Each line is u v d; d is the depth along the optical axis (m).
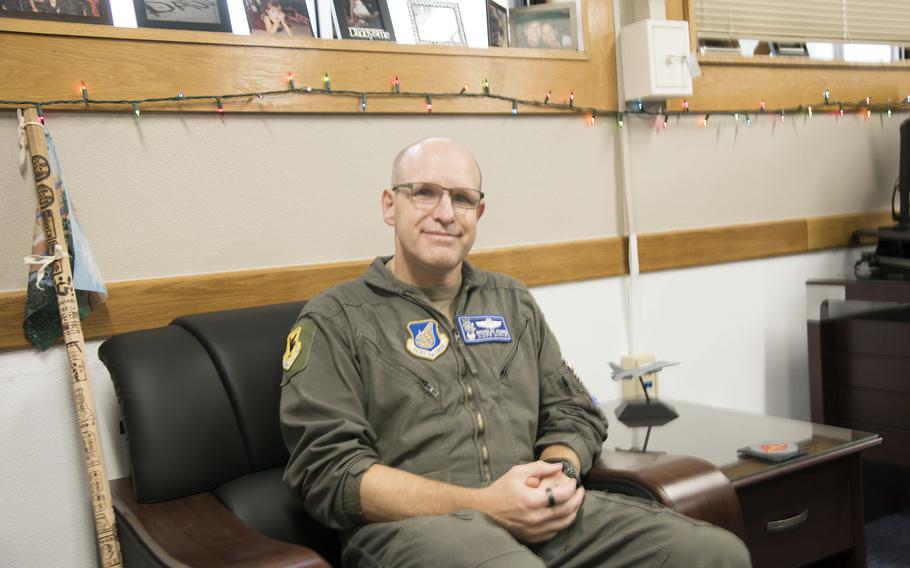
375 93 1.98
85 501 1.68
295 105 1.87
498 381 1.60
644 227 2.53
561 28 2.37
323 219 1.95
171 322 1.68
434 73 2.07
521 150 2.27
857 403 2.56
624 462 1.60
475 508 1.36
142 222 1.72
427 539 1.27
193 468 1.47
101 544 1.46
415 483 1.36
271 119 1.87
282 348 1.61
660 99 2.45
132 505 1.45
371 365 1.51
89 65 1.64
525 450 1.58
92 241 1.67
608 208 2.46
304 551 1.18
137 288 1.71
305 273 1.91
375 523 1.36
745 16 2.74
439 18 2.16
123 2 1.72
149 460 1.44
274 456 1.56
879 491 2.71
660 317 2.57
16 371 1.60
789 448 1.72
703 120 2.63
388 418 1.51
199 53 1.75
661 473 1.49
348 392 1.48
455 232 1.59
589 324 2.42
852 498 1.77
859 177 3.07
